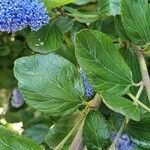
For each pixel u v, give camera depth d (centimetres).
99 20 45
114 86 34
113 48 34
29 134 49
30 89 33
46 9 39
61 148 33
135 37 37
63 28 44
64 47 42
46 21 38
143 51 39
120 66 34
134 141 33
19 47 56
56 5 40
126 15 37
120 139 37
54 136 37
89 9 50
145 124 33
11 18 36
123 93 34
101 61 34
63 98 34
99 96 35
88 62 33
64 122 37
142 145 33
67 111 34
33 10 37
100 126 33
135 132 33
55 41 41
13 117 59
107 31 45
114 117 37
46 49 40
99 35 34
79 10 49
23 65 34
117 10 43
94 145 33
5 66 57
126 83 34
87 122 33
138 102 33
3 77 58
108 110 43
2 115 57
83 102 34
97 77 34
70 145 33
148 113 33
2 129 28
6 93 65
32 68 34
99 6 44
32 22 37
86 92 36
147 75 35
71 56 42
